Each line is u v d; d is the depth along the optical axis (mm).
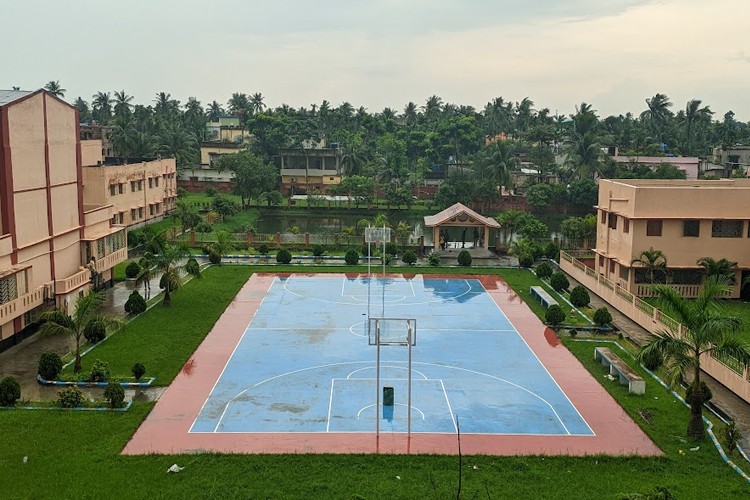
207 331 41312
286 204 107312
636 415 29609
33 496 22422
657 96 139750
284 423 28656
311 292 52031
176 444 26500
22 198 38969
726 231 48438
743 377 31641
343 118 151875
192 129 152625
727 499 22688
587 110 116500
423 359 37062
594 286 53375
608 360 35062
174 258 46594
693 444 26828
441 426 28578
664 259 47781
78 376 32750
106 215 52000
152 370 34344
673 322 38625
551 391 32656
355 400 31234
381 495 22703
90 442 26219
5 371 34188
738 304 47969
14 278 37406
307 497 22547
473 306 48406
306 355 37406
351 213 103438
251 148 123125
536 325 43812
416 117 170750
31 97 39938
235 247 69062
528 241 67500
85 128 110625
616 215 51625
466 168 123062
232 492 22812
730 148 114062
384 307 47781
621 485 23594
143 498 22359
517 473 24359
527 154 137500
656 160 107750
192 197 109688
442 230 73188
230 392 32031
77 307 34344
